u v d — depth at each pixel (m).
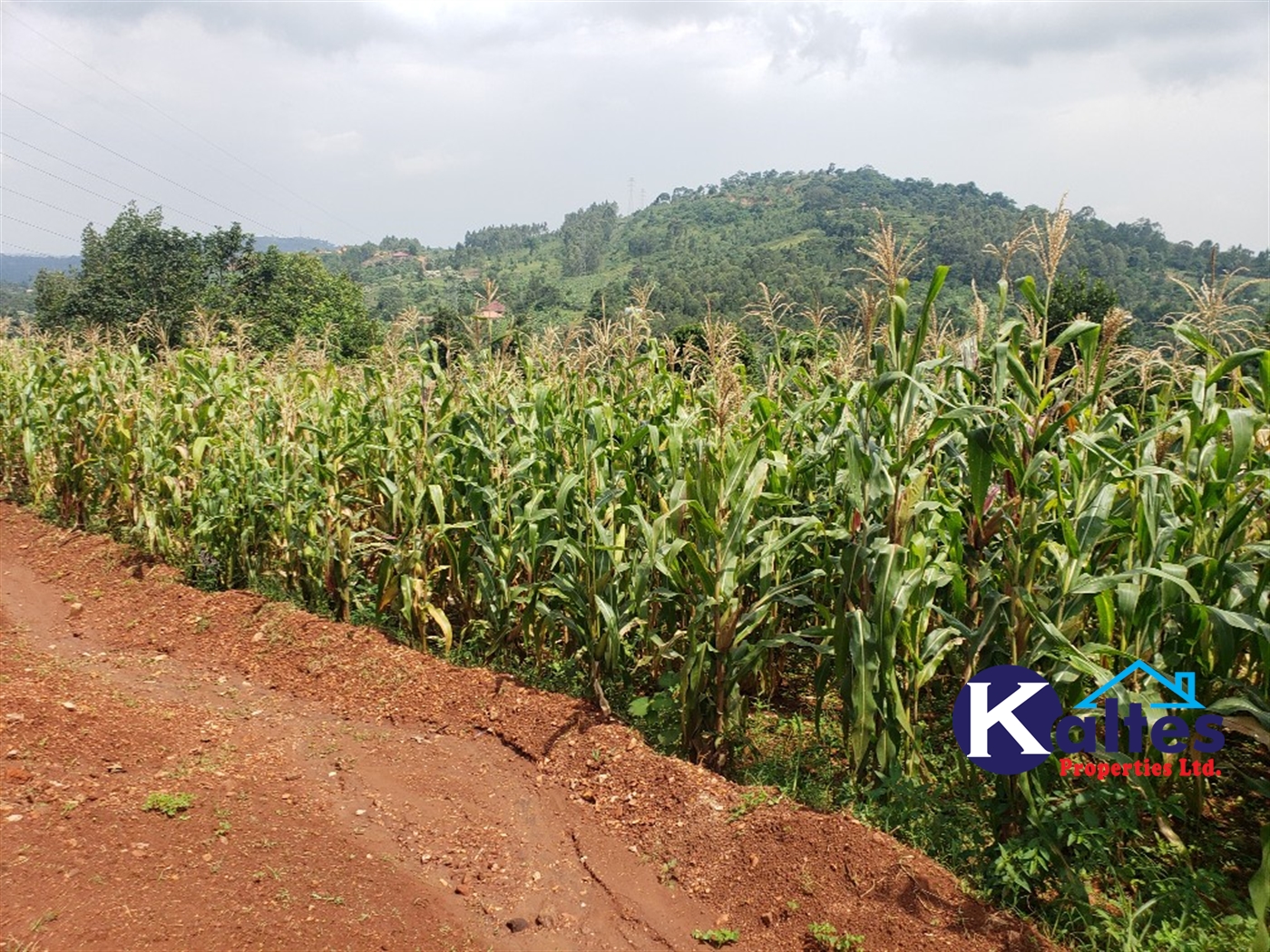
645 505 6.31
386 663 6.55
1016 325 4.25
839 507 5.46
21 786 4.29
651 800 4.79
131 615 7.93
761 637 5.58
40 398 11.66
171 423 9.41
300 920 3.58
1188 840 4.29
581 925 3.96
